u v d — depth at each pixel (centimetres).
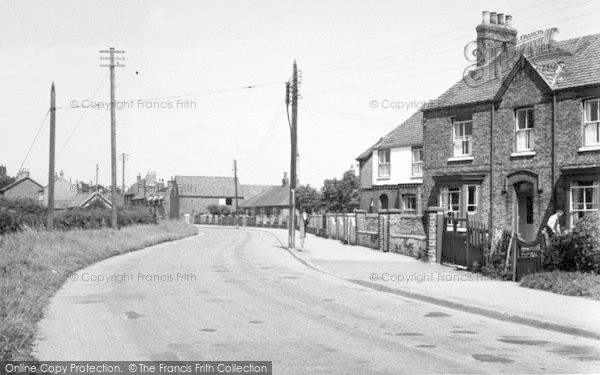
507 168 2628
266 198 9644
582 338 1032
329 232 4119
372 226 3175
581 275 1520
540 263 1650
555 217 2005
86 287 1599
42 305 1252
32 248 2097
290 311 1266
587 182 2309
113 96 4125
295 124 3197
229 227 7794
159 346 932
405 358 869
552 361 863
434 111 2997
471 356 888
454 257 2144
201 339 982
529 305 1299
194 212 10356
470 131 2844
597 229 1551
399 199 3988
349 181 6500
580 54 2520
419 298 1482
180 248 3200
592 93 2303
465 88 2941
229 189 11475
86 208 5684
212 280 1775
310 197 7144
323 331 1060
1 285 1309
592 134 2323
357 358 864
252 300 1404
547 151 2462
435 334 1052
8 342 864
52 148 3509
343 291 1608
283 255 2803
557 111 2428
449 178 2859
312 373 782
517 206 2608
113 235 3250
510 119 2628
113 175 4078
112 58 4131
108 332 1034
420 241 2447
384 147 4125
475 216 2744
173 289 1571
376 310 1307
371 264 2238
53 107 3522
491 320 1206
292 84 3203
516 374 790
